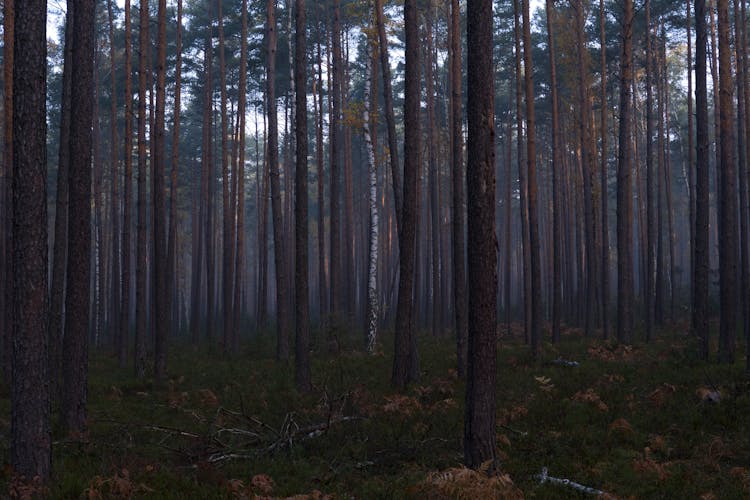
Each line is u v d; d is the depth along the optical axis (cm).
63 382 1245
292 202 4812
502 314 5119
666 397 1328
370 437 1139
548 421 1222
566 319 3891
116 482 837
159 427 1167
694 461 958
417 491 784
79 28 1253
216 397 1585
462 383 1611
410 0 1638
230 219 3241
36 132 841
